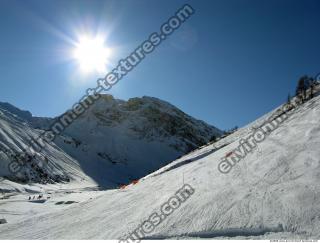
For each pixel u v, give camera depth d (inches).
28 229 818.8
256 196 506.3
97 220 737.0
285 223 419.2
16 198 2667.3
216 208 517.7
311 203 436.8
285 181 517.3
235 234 435.8
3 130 5753.0
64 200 1798.7
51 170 5324.8
